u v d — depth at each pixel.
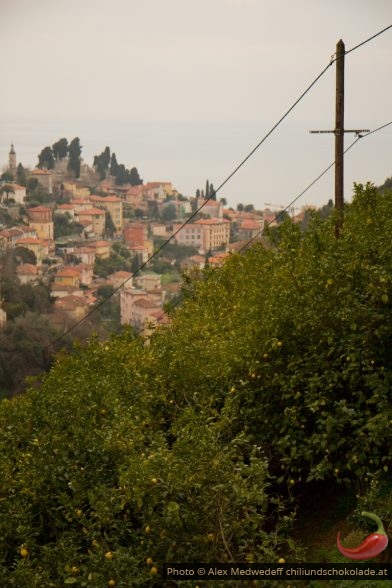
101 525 25.44
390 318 28.31
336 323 29.80
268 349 31.16
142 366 36.03
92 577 23.47
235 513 24.02
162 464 23.50
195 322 42.56
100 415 32.81
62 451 29.45
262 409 31.28
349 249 30.53
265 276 36.75
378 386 27.23
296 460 29.39
